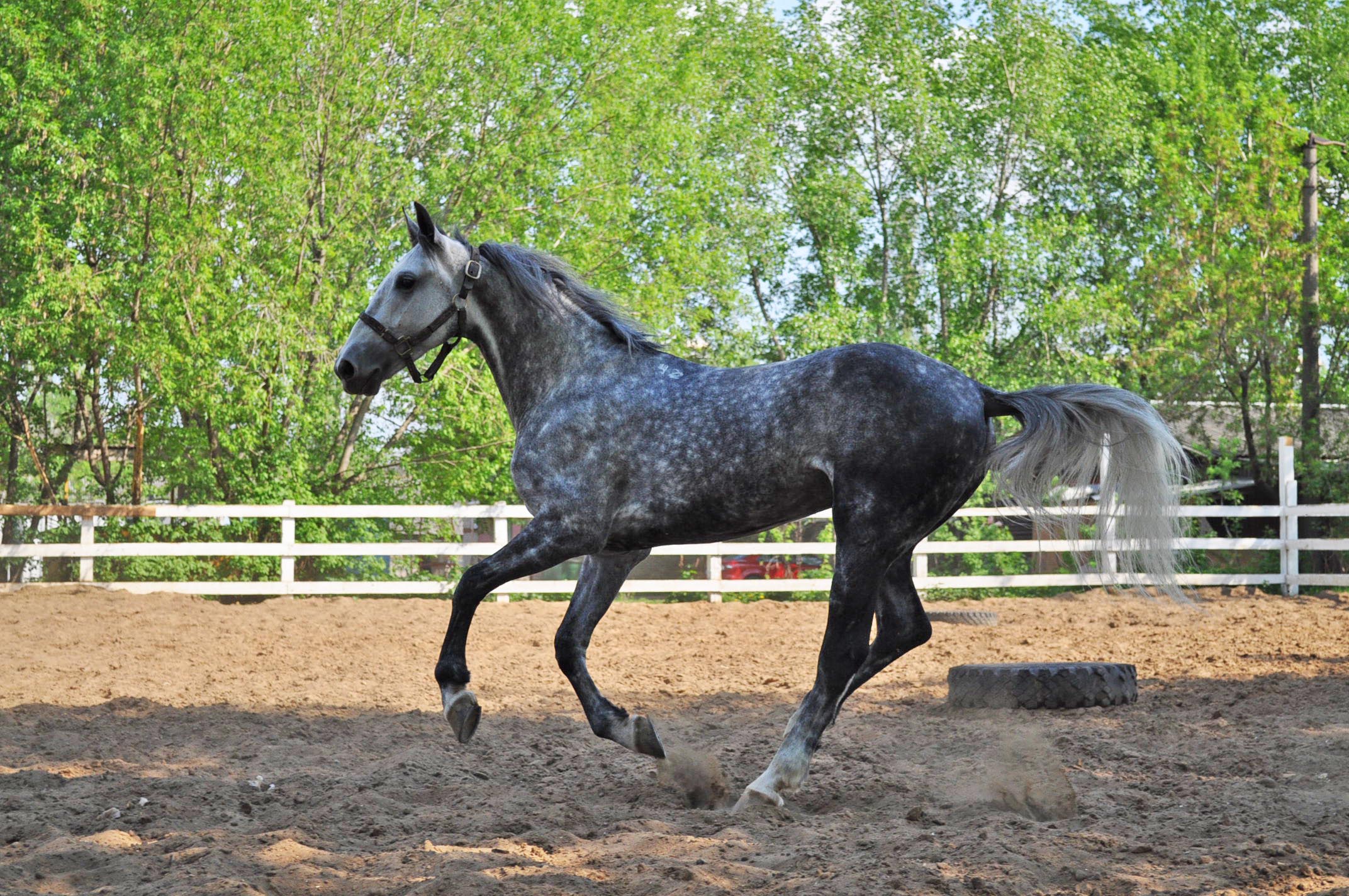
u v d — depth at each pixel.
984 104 28.25
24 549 15.70
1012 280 26.23
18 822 4.69
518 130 20.83
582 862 4.10
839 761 6.06
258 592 15.99
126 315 18.14
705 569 20.44
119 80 17.36
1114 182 28.38
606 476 5.13
